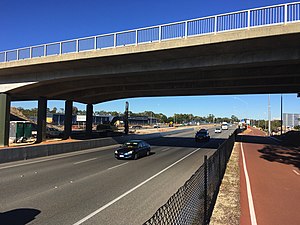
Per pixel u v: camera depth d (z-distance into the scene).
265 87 28.48
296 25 13.79
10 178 12.04
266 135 57.47
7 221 6.59
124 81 26.45
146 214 7.14
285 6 14.08
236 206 7.71
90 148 26.83
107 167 15.23
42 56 23.16
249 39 14.98
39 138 32.47
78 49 21.31
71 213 7.20
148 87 30.77
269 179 11.82
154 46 17.84
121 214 7.14
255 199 8.57
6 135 27.38
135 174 13.01
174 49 17.41
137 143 20.06
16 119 57.16
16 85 27.52
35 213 7.20
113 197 8.82
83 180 11.56
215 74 21.88
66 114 37.38
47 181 11.37
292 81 23.20
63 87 30.06
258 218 6.79
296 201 8.41
